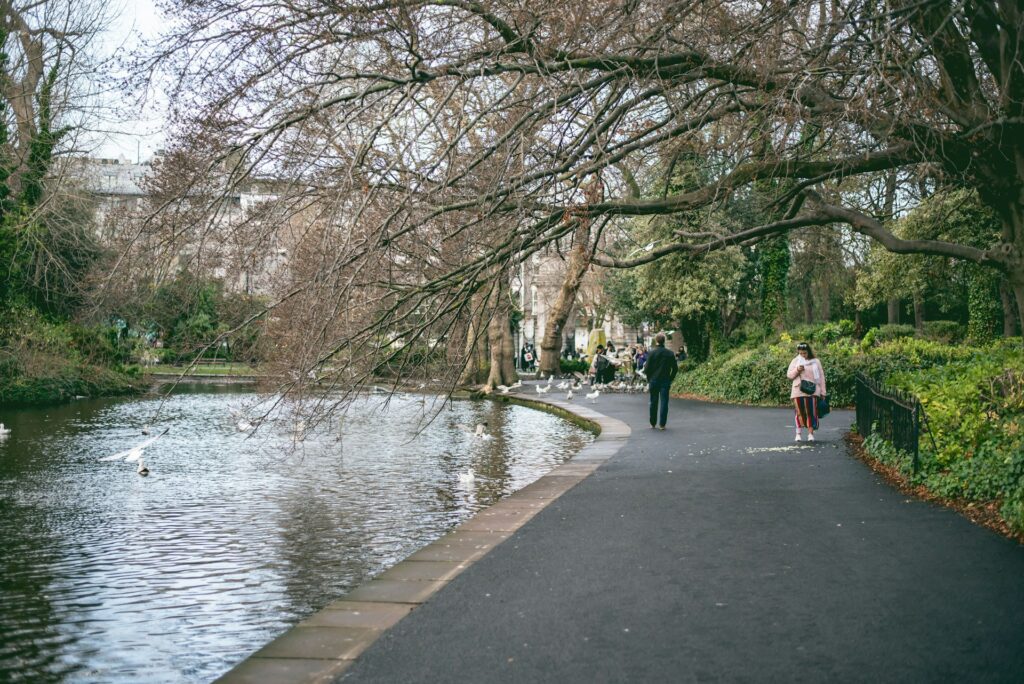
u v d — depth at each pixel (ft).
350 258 31.86
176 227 33.50
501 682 16.60
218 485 52.26
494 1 35.73
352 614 21.44
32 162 112.47
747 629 19.44
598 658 17.79
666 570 25.11
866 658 17.39
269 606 28.17
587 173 37.63
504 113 41.57
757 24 36.94
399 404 115.65
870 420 53.83
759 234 49.16
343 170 34.17
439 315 38.06
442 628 20.16
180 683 21.65
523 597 22.67
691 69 39.55
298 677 17.10
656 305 131.03
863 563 25.31
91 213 120.37
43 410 112.47
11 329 121.60
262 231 34.78
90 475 57.00
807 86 38.88
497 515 34.86
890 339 133.18
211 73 33.47
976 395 45.50
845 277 153.89
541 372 173.27
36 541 37.70
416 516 42.27
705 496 37.83
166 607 28.12
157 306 39.34
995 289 120.16
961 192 84.89
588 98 37.83
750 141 43.91
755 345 120.06
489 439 74.64
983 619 19.72
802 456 50.62
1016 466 30.35
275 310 36.06
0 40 109.60
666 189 48.85
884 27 35.96
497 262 38.86
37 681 21.88
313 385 35.96
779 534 29.66
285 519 41.88
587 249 50.08
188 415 105.91
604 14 35.76
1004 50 41.78
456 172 37.60
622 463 50.01
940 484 36.27
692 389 118.21
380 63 37.22
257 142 33.45
